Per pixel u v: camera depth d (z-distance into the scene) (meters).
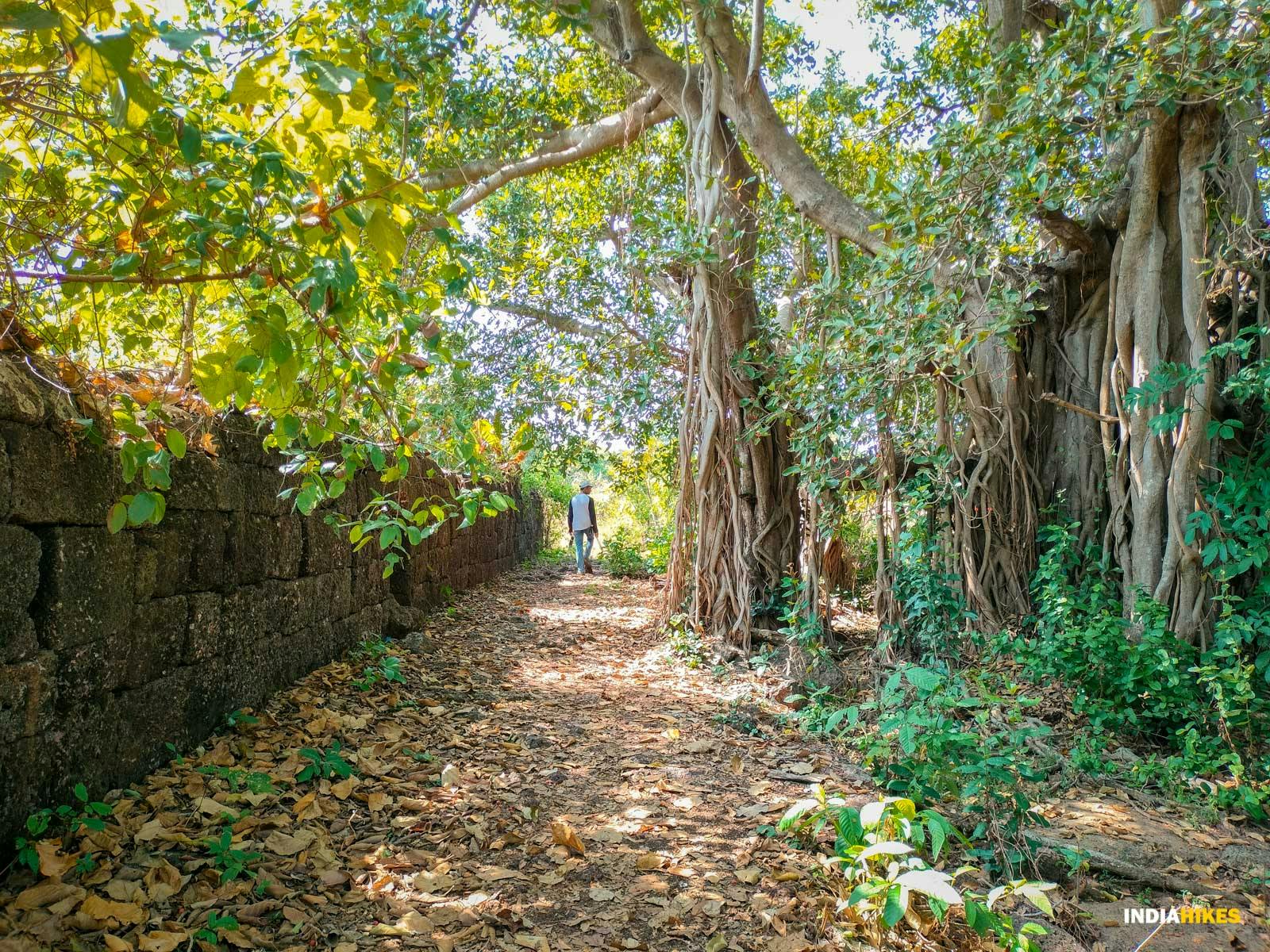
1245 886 3.33
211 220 2.04
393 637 6.69
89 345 3.42
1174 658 4.89
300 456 3.05
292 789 3.34
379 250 2.09
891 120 9.43
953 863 3.22
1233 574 5.16
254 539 4.16
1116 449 6.38
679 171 10.95
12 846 2.44
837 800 2.97
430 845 3.08
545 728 4.70
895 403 6.30
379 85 1.89
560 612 9.55
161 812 2.90
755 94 7.43
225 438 3.88
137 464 2.39
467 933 2.50
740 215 7.84
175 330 3.78
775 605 7.47
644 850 3.15
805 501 7.87
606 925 2.61
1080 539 6.55
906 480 7.14
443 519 3.17
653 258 8.08
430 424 4.39
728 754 4.39
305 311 2.38
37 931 2.13
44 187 2.60
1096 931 2.93
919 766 3.51
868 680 6.20
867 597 9.95
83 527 2.81
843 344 5.71
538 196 11.70
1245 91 4.55
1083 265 6.65
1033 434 6.93
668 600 7.96
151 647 3.24
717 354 7.68
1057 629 5.76
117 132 2.05
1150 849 3.57
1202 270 5.57
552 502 21.03
